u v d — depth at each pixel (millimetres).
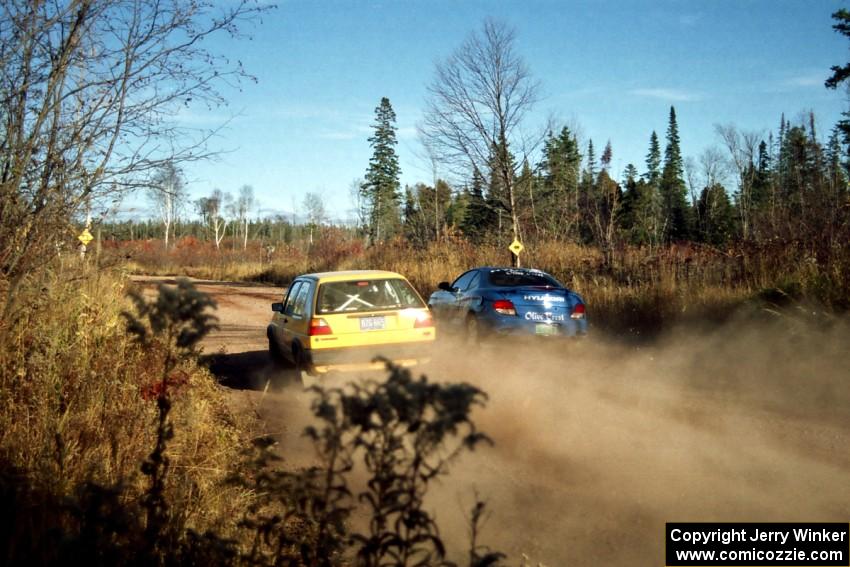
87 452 4301
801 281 10039
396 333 8312
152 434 4949
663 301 12281
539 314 10688
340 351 8109
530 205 23250
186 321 3500
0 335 5750
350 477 5078
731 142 48000
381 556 2484
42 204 6355
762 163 48625
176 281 3527
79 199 6555
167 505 3562
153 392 5535
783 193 32031
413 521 2439
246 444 5535
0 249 6230
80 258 7531
